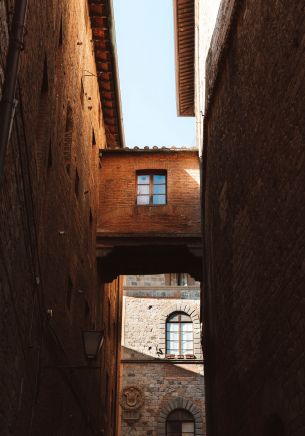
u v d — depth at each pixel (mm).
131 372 29453
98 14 18781
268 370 8008
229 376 10758
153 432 28281
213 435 13719
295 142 7082
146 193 20938
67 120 14828
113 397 25016
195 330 30609
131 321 30688
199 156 20594
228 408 10906
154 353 29906
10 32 7160
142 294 31375
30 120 8992
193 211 20391
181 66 22641
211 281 13898
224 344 11336
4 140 6664
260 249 8602
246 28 9922
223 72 12156
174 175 21000
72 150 14750
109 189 20828
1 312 7523
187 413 28875
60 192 13000
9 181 7355
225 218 11438
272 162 8062
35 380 10445
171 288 31484
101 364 20203
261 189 8625
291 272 7172
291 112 7254
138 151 21391
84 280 16969
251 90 9422
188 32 21406
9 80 6957
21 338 8969
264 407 8102
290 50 7348
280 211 7652
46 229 11352
